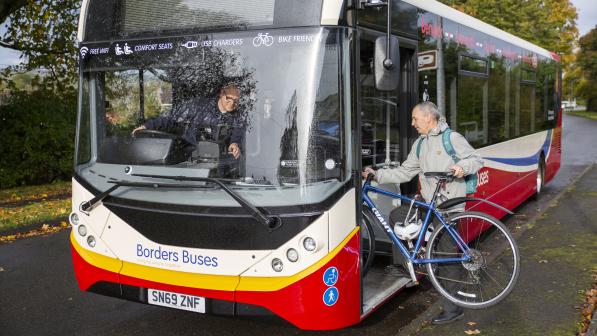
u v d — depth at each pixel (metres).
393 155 5.24
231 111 4.04
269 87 3.95
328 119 3.86
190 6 4.18
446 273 4.68
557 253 6.96
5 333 4.95
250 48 4.00
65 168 14.25
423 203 4.73
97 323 5.16
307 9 3.88
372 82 4.82
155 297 4.04
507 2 29.03
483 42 7.44
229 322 5.09
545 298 5.39
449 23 6.23
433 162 4.73
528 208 10.48
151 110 4.29
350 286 3.91
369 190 4.78
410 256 4.69
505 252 4.66
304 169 3.83
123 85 4.38
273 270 3.75
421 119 4.77
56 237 8.51
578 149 23.62
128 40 4.36
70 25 14.65
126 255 4.18
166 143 4.13
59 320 5.25
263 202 3.77
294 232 3.71
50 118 13.81
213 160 4.04
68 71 14.93
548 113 11.80
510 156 8.81
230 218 3.79
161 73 4.26
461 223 4.70
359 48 4.05
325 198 3.76
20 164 13.55
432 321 4.84
